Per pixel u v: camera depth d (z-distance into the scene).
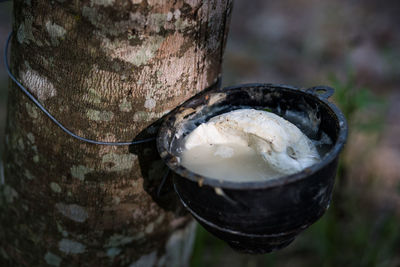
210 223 0.62
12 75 0.69
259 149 0.65
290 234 0.62
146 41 0.62
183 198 0.63
